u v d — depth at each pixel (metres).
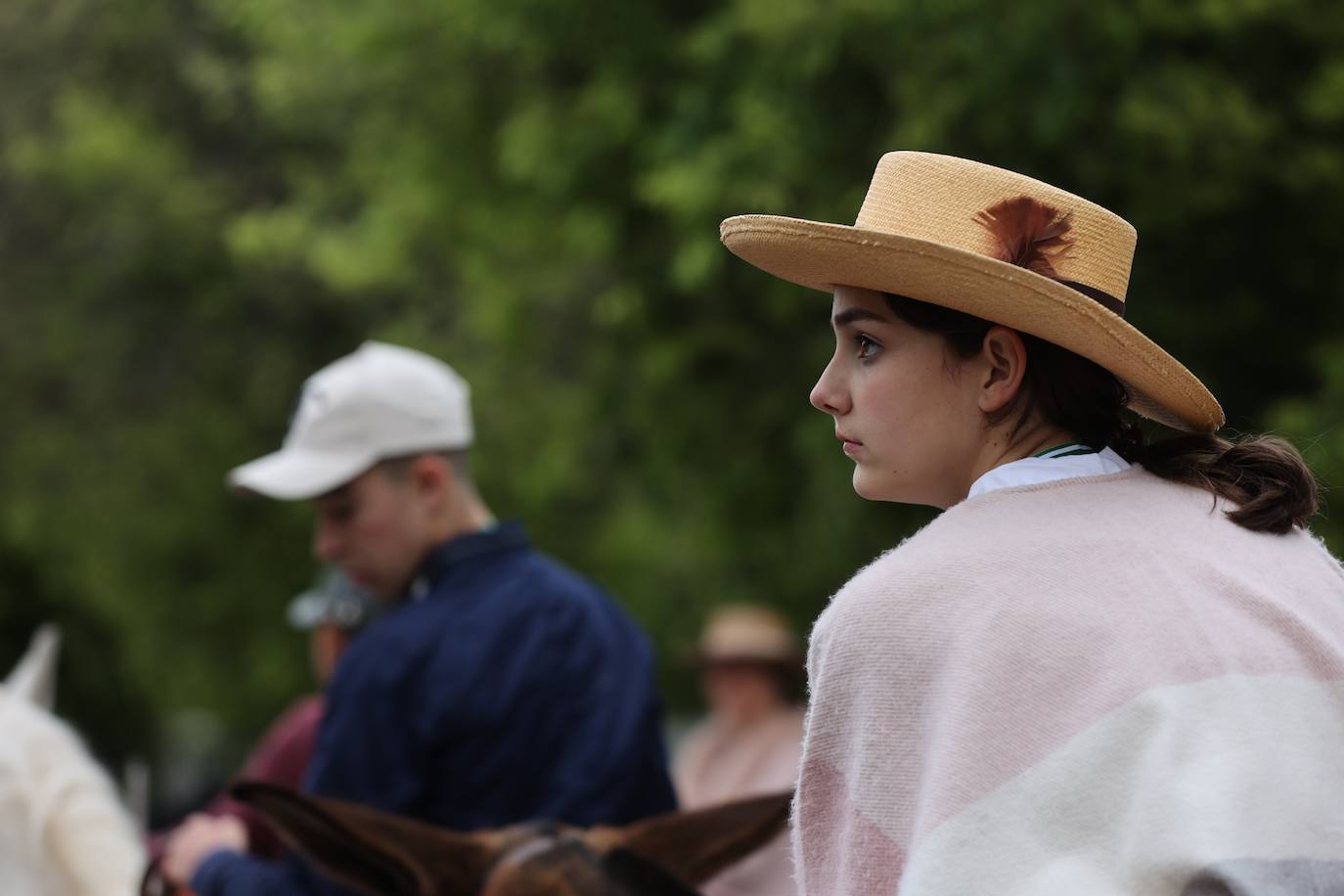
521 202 13.74
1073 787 3.09
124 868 5.86
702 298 12.99
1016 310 3.37
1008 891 3.05
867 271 3.44
